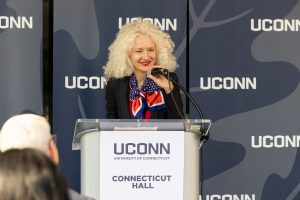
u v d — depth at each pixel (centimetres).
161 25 690
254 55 696
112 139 430
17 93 678
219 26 695
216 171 694
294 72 698
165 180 433
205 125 440
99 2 686
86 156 432
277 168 695
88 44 685
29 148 216
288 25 696
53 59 680
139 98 619
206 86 694
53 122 681
